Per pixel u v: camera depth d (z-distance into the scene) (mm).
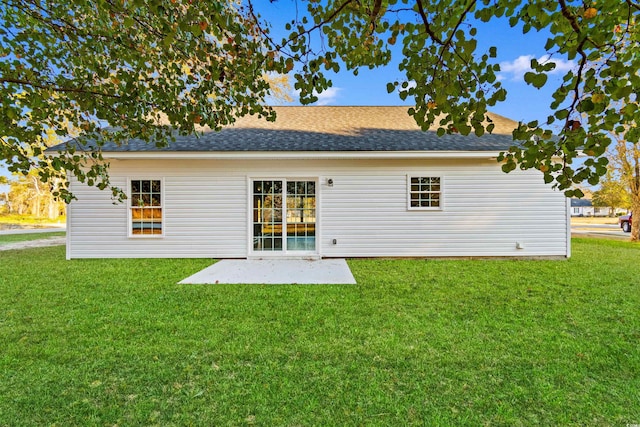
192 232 7508
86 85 2990
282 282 5160
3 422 1890
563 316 3576
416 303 4035
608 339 2986
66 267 6305
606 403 2070
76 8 2814
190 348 2799
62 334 3068
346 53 2232
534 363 2557
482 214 7531
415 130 8594
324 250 7555
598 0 1482
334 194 7562
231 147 7176
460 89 1885
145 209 7504
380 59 2229
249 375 2385
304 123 9297
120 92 2926
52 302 4023
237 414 1970
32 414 1954
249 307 3873
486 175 7512
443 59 1886
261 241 7602
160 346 2832
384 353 2717
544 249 7496
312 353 2717
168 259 7344
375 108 10867
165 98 2965
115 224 7414
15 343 2871
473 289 4699
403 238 7566
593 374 2404
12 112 2482
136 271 5973
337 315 3604
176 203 7480
